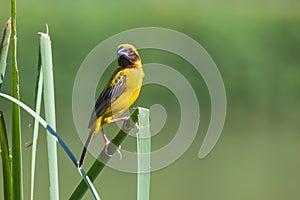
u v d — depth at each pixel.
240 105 21.09
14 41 4.01
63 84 19.81
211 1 22.72
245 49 21.91
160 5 22.41
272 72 21.38
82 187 4.18
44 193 14.27
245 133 19.94
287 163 17.89
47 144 4.15
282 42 21.80
